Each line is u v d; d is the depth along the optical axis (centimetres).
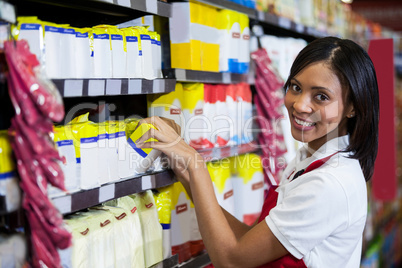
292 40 357
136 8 184
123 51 184
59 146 155
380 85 424
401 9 676
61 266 144
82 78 155
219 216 170
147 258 202
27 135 127
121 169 184
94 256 170
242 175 291
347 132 180
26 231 141
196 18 237
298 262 164
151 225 203
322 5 411
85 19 216
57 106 130
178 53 235
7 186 138
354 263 179
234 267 167
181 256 229
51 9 200
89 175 164
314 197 157
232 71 271
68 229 159
